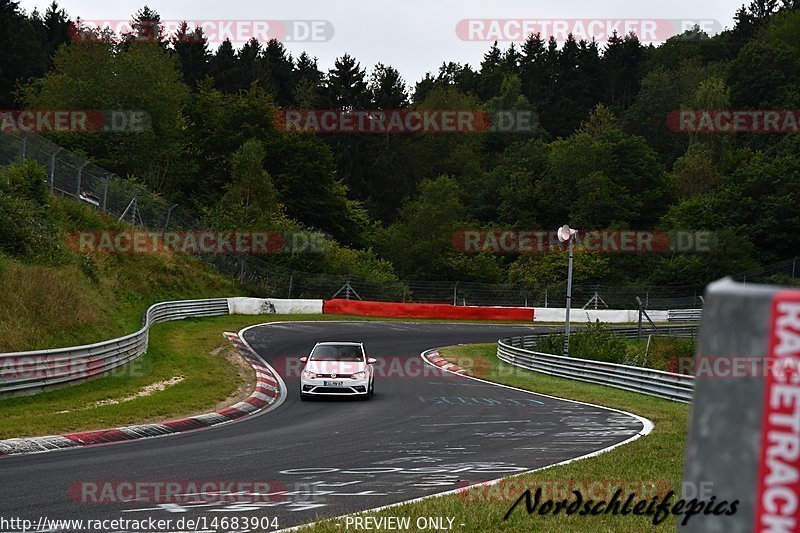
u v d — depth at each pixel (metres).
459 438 16.52
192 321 44.84
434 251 83.94
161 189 74.12
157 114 75.50
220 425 18.91
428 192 96.56
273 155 86.56
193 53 125.38
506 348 39.47
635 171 102.38
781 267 78.19
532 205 101.06
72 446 14.91
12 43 104.19
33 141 48.09
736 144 111.12
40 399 21.17
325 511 9.11
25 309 29.20
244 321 47.62
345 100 115.00
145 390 24.53
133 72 74.88
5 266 31.19
